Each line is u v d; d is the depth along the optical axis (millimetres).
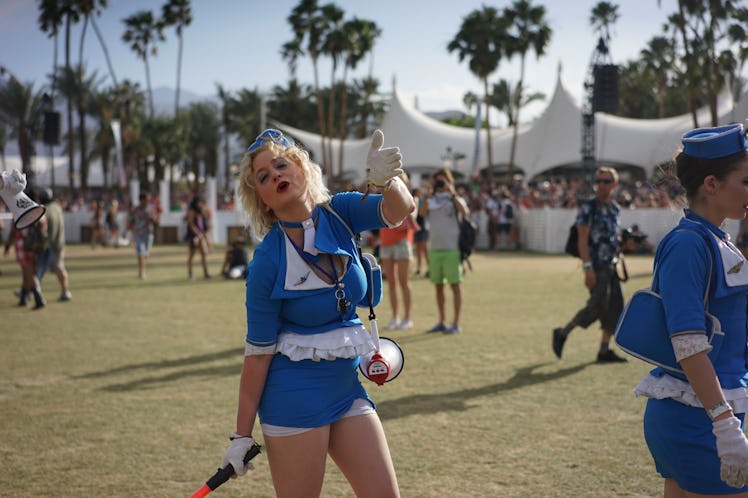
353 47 52094
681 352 2309
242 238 16625
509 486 4070
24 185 2842
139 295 13391
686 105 58062
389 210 2727
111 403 5910
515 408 5617
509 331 9117
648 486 4031
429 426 5188
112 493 4070
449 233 8930
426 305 11672
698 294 2336
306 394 2648
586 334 8922
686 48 31719
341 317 2750
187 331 9414
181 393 6215
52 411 5691
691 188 2494
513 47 47375
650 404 2566
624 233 7230
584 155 23750
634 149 43188
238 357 7707
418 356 7613
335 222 2789
